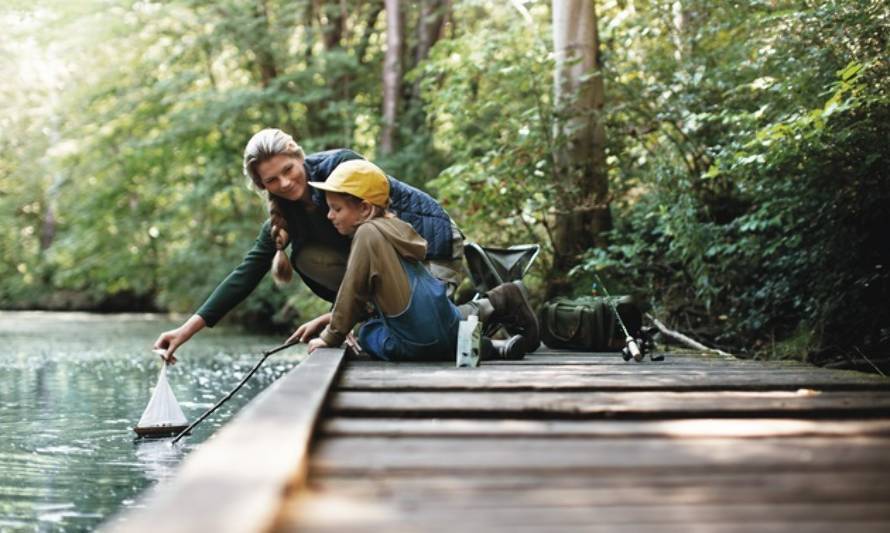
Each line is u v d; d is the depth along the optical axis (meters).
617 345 5.84
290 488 1.78
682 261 8.34
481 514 1.69
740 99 8.12
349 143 15.36
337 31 17.02
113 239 21.31
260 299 16.98
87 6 16.53
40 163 21.72
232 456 1.87
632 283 8.80
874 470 2.05
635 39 9.35
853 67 5.52
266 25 16.55
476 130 11.03
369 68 17.00
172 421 4.89
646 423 2.76
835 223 6.80
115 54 18.00
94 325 20.61
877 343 6.93
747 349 7.87
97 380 8.28
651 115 9.05
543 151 8.97
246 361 10.70
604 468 2.08
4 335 16.45
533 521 1.64
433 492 1.87
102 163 19.11
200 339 15.39
